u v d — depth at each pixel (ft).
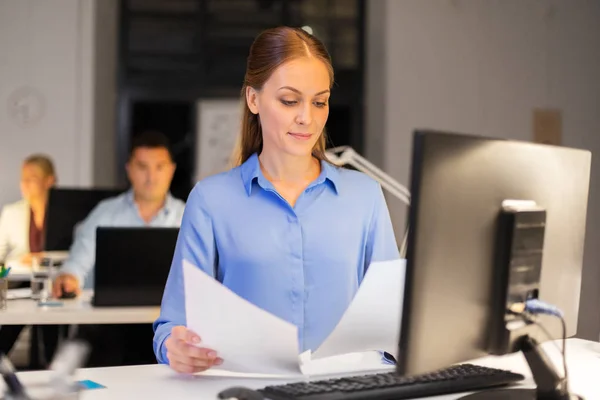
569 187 4.49
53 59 20.52
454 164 3.70
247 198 5.42
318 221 5.45
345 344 4.69
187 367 4.49
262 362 4.45
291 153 5.24
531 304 4.10
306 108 5.17
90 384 4.57
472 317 3.89
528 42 20.61
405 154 20.54
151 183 11.66
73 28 20.54
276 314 5.33
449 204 3.69
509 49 20.61
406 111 20.57
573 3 20.61
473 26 20.63
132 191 11.89
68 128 20.54
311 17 22.65
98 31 21.03
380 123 21.12
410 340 3.63
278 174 5.46
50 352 11.98
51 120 20.51
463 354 3.89
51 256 11.26
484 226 3.88
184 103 22.75
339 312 5.46
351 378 4.36
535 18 20.61
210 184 5.49
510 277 3.98
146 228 9.42
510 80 20.61
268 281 5.32
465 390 4.34
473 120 20.59
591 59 20.68
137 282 9.39
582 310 16.38
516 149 4.05
